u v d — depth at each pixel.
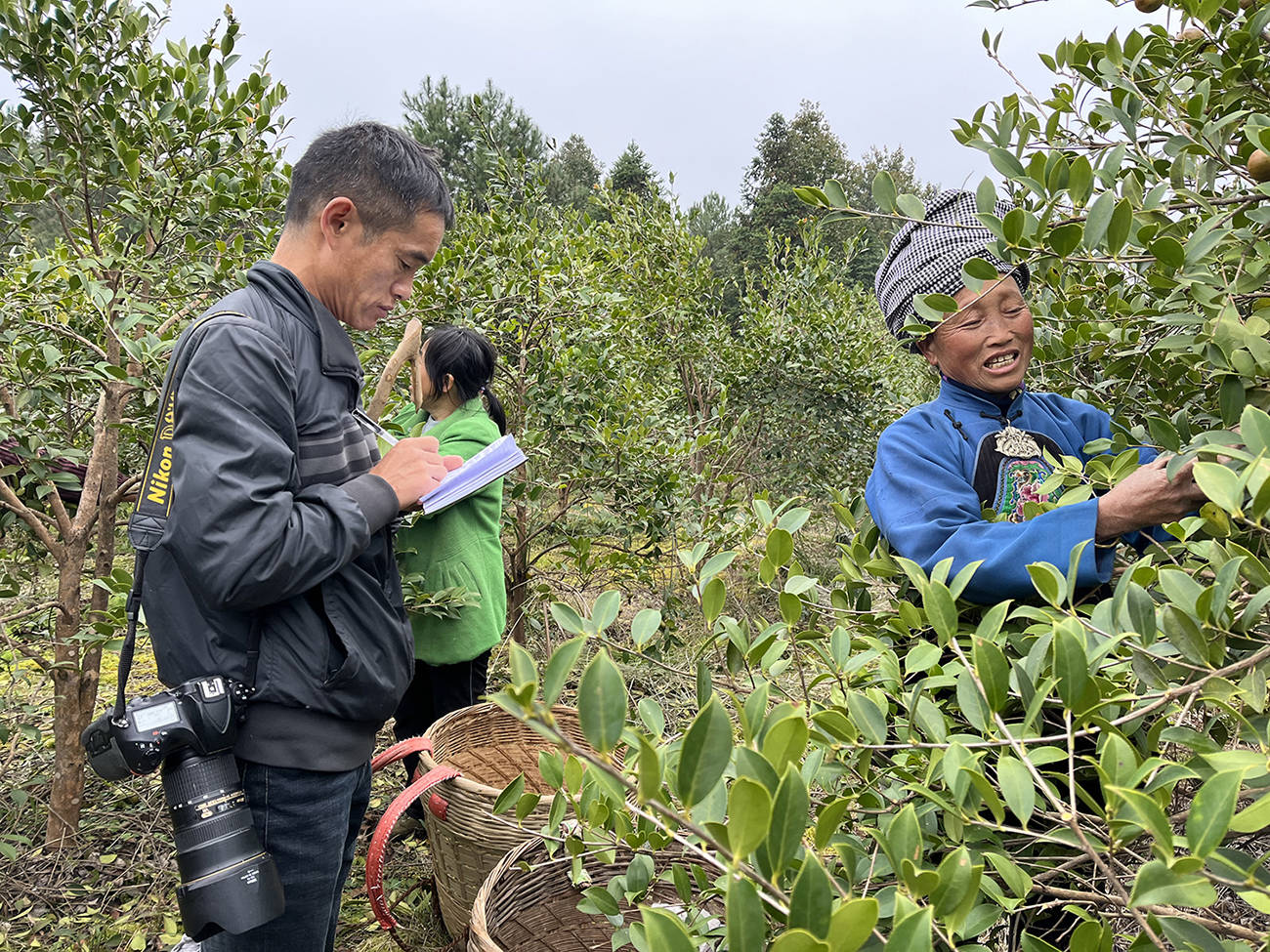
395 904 2.36
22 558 3.03
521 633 3.82
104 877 2.47
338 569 1.37
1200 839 0.55
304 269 1.47
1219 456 1.03
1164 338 1.16
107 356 2.54
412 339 1.96
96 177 2.59
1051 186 1.08
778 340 6.32
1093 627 0.89
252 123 2.79
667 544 4.07
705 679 0.92
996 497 1.44
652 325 6.42
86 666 2.57
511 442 1.72
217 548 1.23
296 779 1.39
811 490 6.12
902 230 1.57
